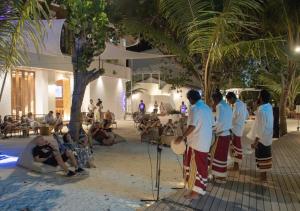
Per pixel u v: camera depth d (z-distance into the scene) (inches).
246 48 215.0
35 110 467.2
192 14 197.8
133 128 514.9
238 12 192.5
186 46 241.6
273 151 301.9
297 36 362.6
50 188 175.5
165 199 152.3
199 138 145.9
